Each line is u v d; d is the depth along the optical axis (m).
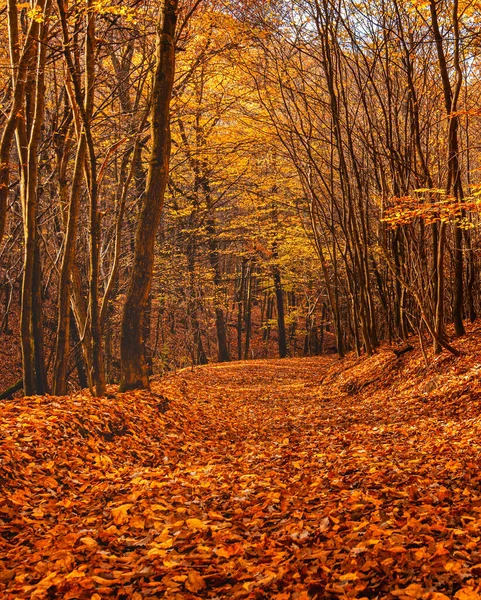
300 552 4.52
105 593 4.07
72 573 4.25
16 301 28.16
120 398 10.87
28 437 7.52
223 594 4.04
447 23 15.69
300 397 18.41
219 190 28.84
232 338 49.22
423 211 11.56
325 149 25.48
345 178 19.78
